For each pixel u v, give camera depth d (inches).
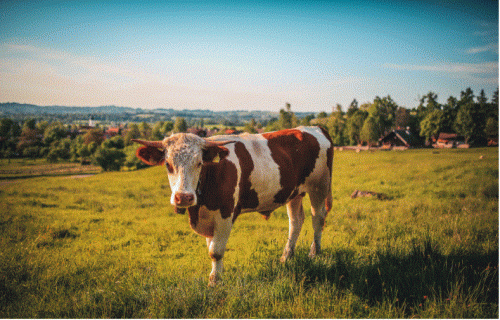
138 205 518.6
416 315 119.3
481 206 326.0
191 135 149.9
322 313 122.6
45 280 170.6
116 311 133.4
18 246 240.2
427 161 1018.1
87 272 189.3
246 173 173.8
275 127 4249.5
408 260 166.7
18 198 522.3
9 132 2191.2
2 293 153.6
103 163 2331.4
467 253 172.7
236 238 278.7
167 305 130.0
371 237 242.7
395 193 484.7
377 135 2593.5
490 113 2170.3
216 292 140.1
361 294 137.8
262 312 124.7
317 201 219.3
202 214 167.2
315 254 196.4
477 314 117.0
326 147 219.8
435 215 302.0
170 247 258.8
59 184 880.3
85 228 331.3
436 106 3395.7
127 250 250.4
